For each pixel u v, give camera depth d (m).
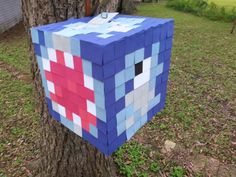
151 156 3.40
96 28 1.20
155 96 1.44
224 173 3.19
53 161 2.39
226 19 11.72
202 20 12.06
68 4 1.66
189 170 3.21
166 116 4.34
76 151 2.28
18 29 10.74
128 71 1.13
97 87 1.07
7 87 5.42
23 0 1.82
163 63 1.38
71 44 1.07
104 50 0.96
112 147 1.24
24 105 4.70
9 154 3.49
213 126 4.12
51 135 2.26
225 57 7.23
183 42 8.66
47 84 1.39
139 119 1.37
